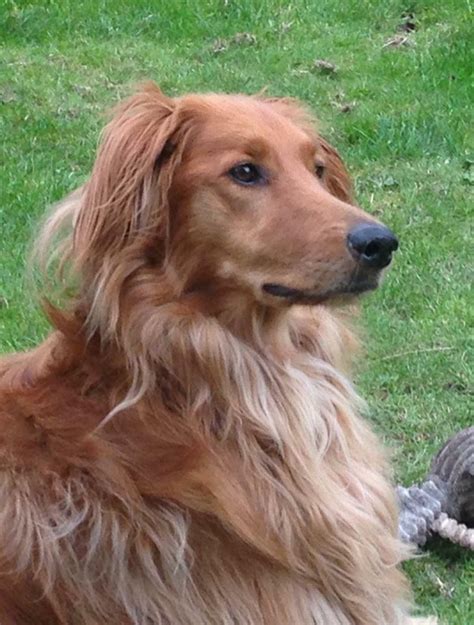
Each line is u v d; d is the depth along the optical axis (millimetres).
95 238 1547
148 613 1542
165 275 1562
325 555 1577
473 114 3414
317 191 1576
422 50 3877
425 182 3041
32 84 3615
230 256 1569
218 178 1564
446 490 1955
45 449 1566
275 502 1561
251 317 1588
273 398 1593
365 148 3205
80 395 1586
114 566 1535
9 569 1542
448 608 1840
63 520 1536
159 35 4047
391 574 1637
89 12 4188
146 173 1552
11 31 4035
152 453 1553
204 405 1572
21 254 2635
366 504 1610
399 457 2092
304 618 1573
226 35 4039
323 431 1608
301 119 1690
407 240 2730
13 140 3244
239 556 1557
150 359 1561
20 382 1617
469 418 2176
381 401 2213
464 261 2641
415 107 3447
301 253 1548
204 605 1547
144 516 1539
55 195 2914
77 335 1591
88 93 3580
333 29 4086
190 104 1585
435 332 2377
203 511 1545
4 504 1551
